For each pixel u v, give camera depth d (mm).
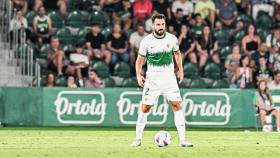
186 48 61656
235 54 61125
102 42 61125
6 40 59938
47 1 65500
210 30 63781
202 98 52875
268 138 40031
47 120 52656
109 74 60469
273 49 62156
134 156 26375
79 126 52656
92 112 52656
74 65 59219
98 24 64750
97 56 60656
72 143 34188
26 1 63938
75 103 52594
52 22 64250
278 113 51719
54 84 57469
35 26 62031
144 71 57094
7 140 36375
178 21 63656
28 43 60469
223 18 65875
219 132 46812
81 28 63844
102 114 52656
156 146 31453
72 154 27219
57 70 59375
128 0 65125
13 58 58906
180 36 61688
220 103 53031
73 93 52594
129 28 63719
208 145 33000
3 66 58531
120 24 63562
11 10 61906
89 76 57938
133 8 64438
